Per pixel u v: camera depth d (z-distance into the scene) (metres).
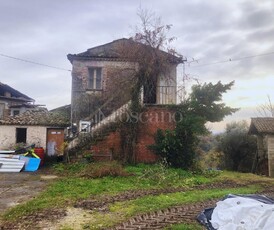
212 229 6.07
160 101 17.83
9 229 6.28
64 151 17.33
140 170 14.23
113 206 8.24
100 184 11.27
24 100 34.84
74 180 12.13
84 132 16.97
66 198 9.07
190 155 15.45
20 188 10.72
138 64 16.95
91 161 15.93
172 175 13.20
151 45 16.95
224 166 24.38
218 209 6.62
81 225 6.59
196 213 7.61
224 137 25.61
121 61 19.67
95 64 20.58
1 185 11.33
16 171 15.23
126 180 12.25
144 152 16.25
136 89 16.61
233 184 12.63
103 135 16.34
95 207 8.15
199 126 15.00
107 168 13.17
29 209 7.76
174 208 8.12
